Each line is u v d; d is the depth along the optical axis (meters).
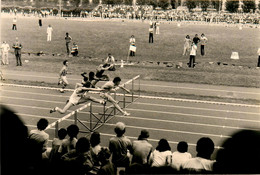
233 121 13.75
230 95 18.16
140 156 7.31
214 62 27.11
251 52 31.78
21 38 38.31
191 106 15.95
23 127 4.42
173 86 20.03
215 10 69.69
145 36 40.91
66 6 74.19
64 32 43.84
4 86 19.41
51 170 5.91
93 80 15.07
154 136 11.94
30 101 16.33
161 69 24.58
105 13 69.44
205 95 18.05
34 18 62.19
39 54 29.97
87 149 6.43
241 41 38.06
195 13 67.88
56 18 64.25
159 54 30.41
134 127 12.87
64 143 7.80
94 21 60.16
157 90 19.03
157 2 73.12
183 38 39.72
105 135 11.93
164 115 14.47
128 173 5.12
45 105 15.69
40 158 5.74
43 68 24.78
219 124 13.35
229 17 63.31
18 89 18.80
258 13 65.12
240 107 15.94
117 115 14.37
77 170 6.20
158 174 5.14
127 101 16.61
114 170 6.43
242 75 22.92
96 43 35.94
